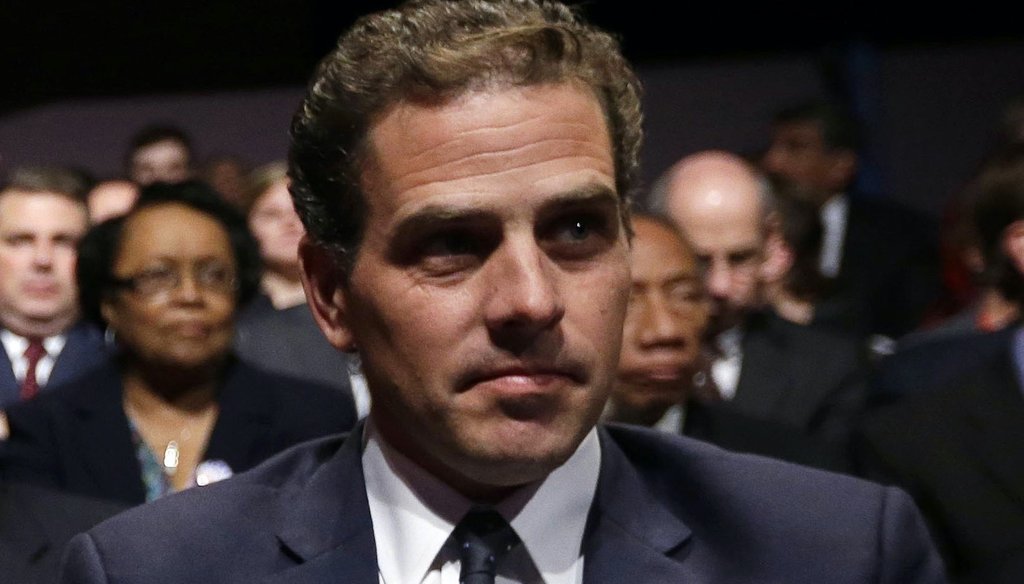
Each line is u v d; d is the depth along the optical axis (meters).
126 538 3.07
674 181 7.83
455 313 2.73
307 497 3.12
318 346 7.54
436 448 2.81
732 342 7.79
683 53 13.34
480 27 2.87
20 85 12.50
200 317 6.14
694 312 5.92
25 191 8.55
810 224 9.81
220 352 6.18
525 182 2.70
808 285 9.83
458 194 2.70
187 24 12.62
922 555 3.09
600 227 2.79
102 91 12.66
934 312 10.02
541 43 2.75
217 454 5.98
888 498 3.12
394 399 2.84
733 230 7.58
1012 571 5.67
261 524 3.11
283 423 6.11
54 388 6.15
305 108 2.96
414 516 3.00
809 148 11.65
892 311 11.32
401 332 2.78
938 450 5.88
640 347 5.83
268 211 9.38
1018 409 5.89
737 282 7.57
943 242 10.12
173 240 6.21
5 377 8.33
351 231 2.87
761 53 13.33
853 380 7.70
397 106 2.77
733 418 6.07
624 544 3.01
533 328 2.70
